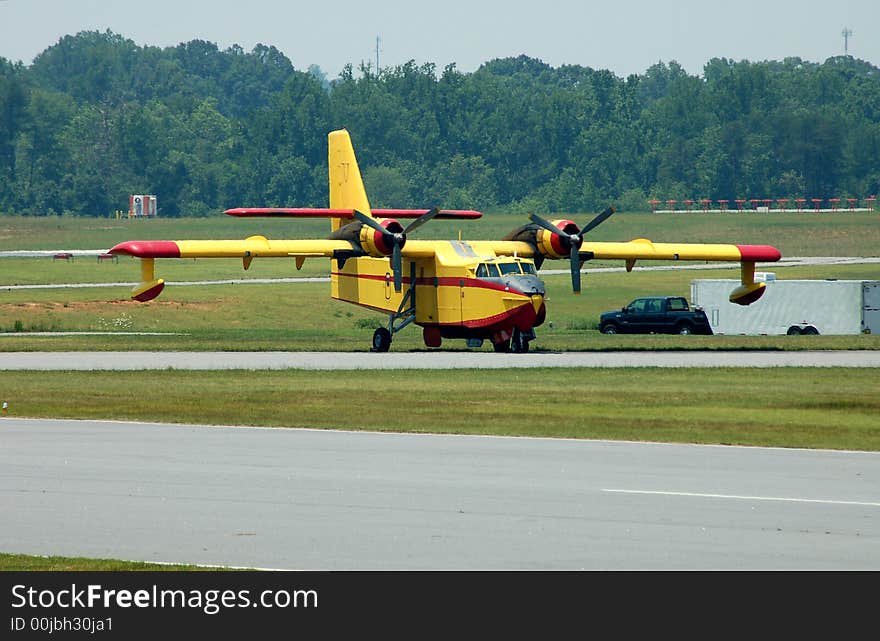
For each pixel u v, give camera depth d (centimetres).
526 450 8312
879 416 10238
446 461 7838
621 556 5466
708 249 18912
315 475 7312
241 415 10312
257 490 6838
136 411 10612
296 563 5378
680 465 7675
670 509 6338
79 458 7938
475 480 7138
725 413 10425
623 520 6100
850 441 8762
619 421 9900
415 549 5578
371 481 7112
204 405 11019
